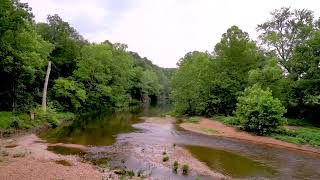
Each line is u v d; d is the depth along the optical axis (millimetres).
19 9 28703
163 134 29844
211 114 48406
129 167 17156
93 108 53531
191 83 51469
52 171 15133
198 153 21906
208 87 48688
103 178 14688
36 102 37281
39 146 21156
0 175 13797
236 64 47344
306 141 27484
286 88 39000
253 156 21766
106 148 21875
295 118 41875
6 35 27781
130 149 21891
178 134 30281
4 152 18297
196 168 17719
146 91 94812
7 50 28469
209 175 16500
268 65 40094
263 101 30516
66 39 47156
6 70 28828
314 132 29906
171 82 60219
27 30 31766
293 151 24125
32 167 15531
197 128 34781
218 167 18312
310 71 35469
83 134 27562
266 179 16344
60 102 43219
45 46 36812
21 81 33156
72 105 45000
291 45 44844
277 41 45344
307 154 23188
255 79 39594
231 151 23141
